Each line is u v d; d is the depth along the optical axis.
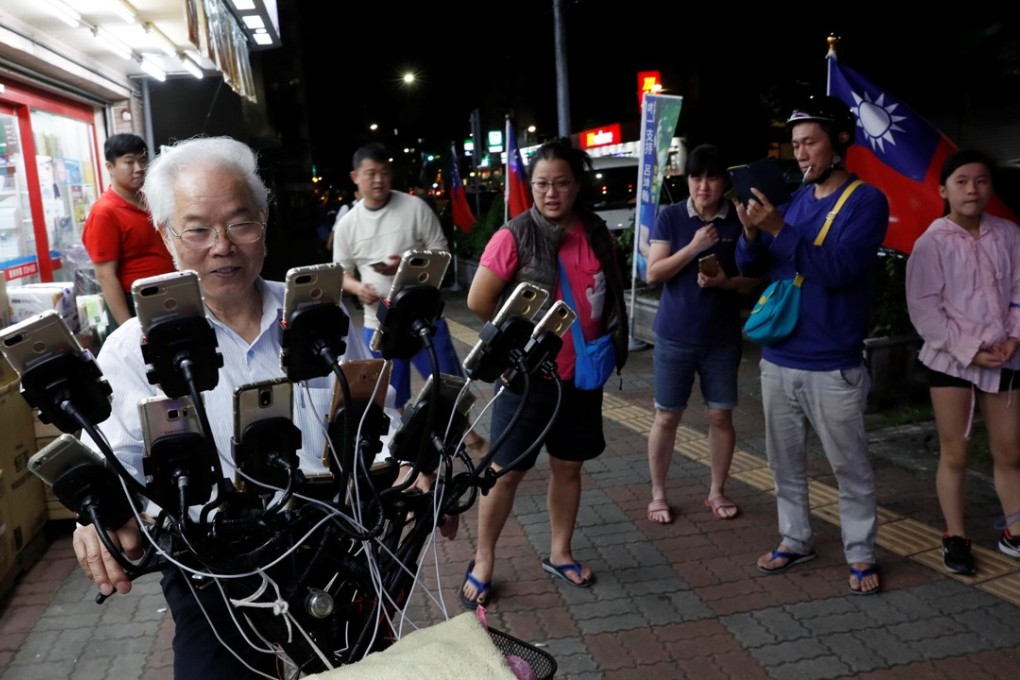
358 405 1.50
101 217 4.38
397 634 1.61
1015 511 3.68
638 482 4.82
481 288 3.23
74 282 6.25
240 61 7.73
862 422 3.38
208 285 1.69
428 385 1.56
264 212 1.76
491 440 3.35
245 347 1.80
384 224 4.81
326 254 16.36
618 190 14.48
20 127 5.74
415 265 1.50
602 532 4.16
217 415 1.74
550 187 3.15
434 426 1.59
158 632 3.38
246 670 1.68
